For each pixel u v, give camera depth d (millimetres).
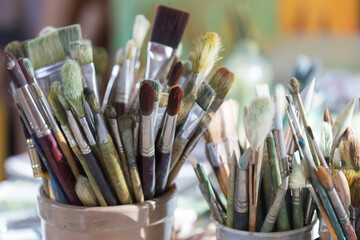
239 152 550
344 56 1807
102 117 483
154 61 553
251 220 476
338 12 1826
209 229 729
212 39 516
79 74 452
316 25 1849
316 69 645
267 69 1183
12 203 855
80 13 1649
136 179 497
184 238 703
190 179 921
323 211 428
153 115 464
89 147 473
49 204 509
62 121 474
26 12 1951
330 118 535
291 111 454
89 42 549
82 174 521
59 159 499
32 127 496
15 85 479
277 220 482
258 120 426
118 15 1462
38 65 532
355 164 476
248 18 1321
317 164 441
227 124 555
